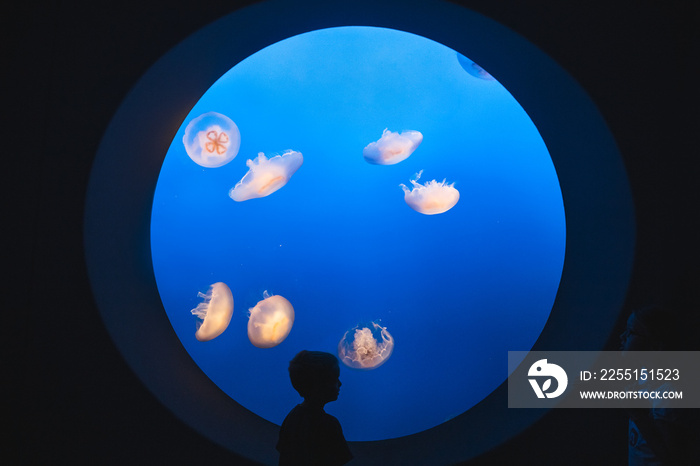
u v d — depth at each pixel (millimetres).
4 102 2229
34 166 2211
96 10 2252
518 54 2268
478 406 2430
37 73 2240
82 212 2189
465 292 3115
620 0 2164
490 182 3098
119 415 2174
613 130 2145
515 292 3045
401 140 3129
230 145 3102
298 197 3199
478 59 2436
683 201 2096
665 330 1496
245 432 2352
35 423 2166
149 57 2232
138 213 2430
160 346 2410
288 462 1442
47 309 2180
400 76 3141
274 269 3172
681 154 2105
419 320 3133
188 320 2938
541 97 2354
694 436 2004
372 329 3146
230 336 3047
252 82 3156
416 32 2447
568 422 2137
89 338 2180
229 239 3066
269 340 3066
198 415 2289
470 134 3117
